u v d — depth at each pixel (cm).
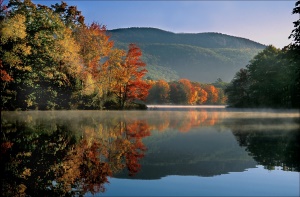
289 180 614
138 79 4784
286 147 994
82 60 4244
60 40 3862
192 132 1515
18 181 677
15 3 3869
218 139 1223
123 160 853
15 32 3269
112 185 615
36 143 1170
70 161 862
